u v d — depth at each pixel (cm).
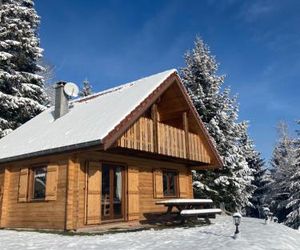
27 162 1419
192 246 849
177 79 1598
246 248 804
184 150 1628
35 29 2550
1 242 991
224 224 1463
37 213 1309
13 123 2370
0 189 1508
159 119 1783
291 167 3778
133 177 1466
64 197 1216
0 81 2242
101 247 859
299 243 1002
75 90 1711
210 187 2364
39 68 2567
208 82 2544
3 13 2319
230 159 2366
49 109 2022
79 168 1241
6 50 2338
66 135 1290
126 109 1259
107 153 1370
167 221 1570
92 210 1245
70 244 915
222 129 2495
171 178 1788
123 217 1392
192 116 1727
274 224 1473
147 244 895
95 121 1288
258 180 4716
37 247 885
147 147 1369
